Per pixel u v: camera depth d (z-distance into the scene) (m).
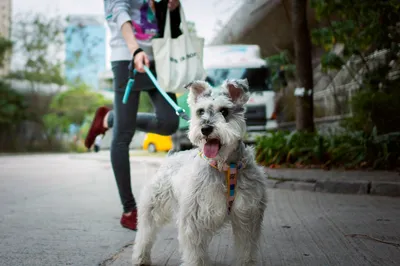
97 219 5.13
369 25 9.80
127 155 4.64
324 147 9.58
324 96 17.72
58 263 3.41
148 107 19.86
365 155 8.93
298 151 9.96
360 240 3.94
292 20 10.66
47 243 4.00
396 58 9.98
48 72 31.52
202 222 2.88
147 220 3.52
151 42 4.62
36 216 5.30
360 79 13.05
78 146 31.06
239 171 2.92
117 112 4.59
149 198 3.52
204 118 3.01
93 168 13.44
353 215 5.14
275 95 13.76
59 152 30.72
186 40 4.59
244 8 11.13
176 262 3.50
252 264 2.96
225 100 3.12
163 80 4.41
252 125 13.52
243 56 13.98
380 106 9.41
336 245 3.79
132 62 4.17
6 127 29.59
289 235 4.20
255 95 13.56
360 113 9.79
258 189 2.95
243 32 15.42
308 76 10.60
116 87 4.57
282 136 10.79
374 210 5.45
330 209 5.59
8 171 12.25
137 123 4.73
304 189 7.46
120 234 4.38
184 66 4.48
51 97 32.34
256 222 2.97
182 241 2.90
